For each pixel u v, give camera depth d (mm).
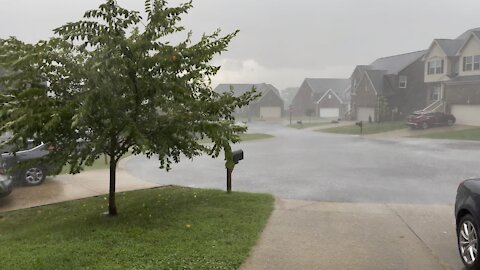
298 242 6246
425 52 48938
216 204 8609
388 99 49844
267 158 19484
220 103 7238
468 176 13703
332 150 23156
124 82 6809
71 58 6703
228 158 7172
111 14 6855
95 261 5262
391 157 19438
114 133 7023
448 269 5250
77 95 6680
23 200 10109
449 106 39656
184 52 6961
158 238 6191
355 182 12711
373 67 58719
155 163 18047
